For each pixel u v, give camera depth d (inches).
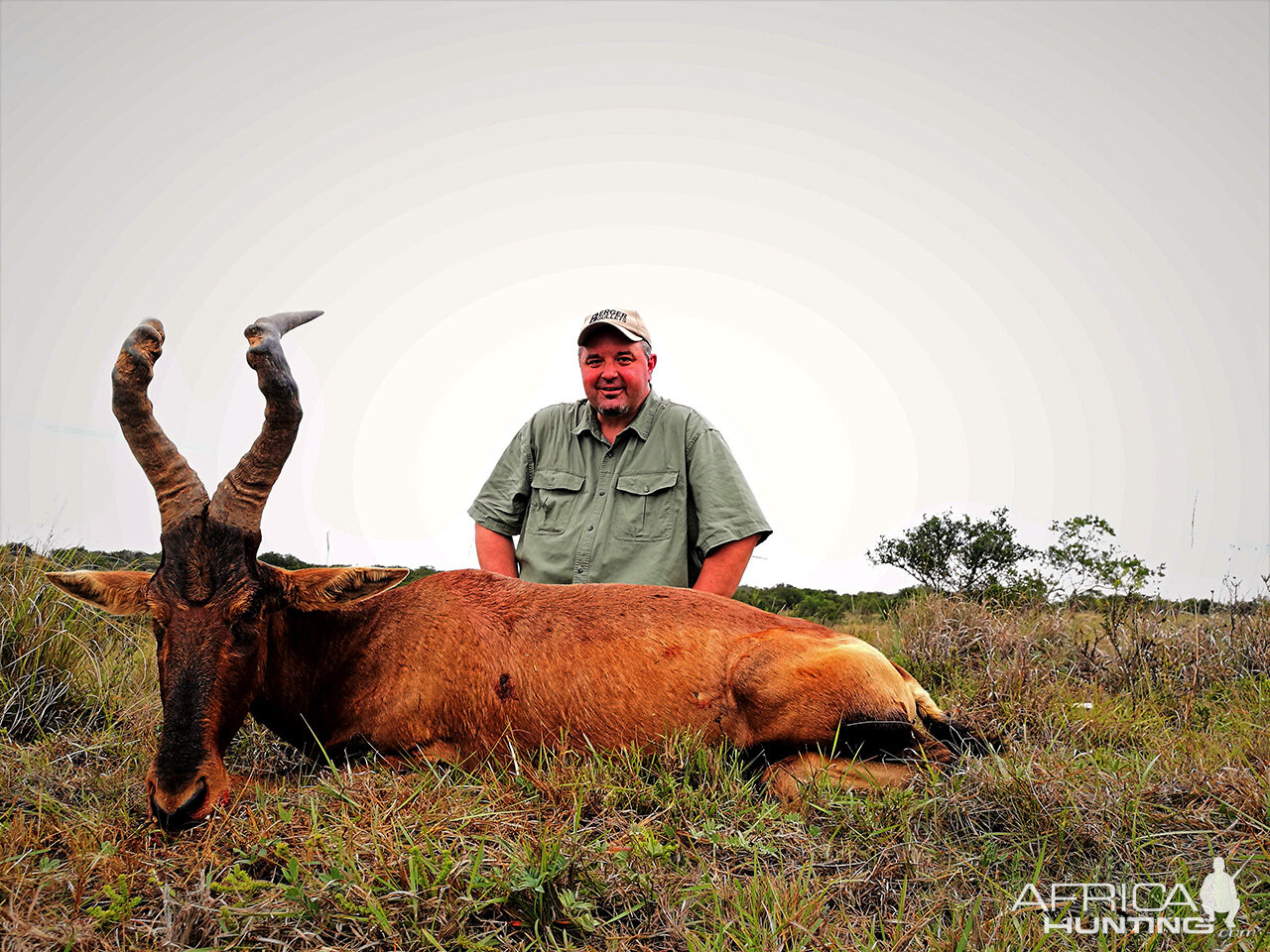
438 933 95.1
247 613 130.3
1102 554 350.0
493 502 226.8
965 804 132.8
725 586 206.7
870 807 131.2
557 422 223.9
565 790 129.6
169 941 90.3
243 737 168.9
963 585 416.2
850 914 108.1
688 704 153.2
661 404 219.5
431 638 155.5
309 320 151.9
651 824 124.6
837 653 151.3
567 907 98.9
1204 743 171.8
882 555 449.1
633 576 207.6
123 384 130.1
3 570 203.8
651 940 100.8
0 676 171.3
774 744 150.4
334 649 154.0
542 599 162.1
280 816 115.4
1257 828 127.2
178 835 113.4
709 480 210.5
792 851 120.7
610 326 208.5
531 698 153.1
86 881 99.3
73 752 149.4
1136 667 246.1
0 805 123.7
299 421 135.6
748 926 99.8
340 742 155.1
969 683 232.2
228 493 132.6
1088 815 127.8
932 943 97.8
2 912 91.7
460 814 119.3
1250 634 256.5
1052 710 199.5
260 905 95.4
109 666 190.9
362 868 103.1
